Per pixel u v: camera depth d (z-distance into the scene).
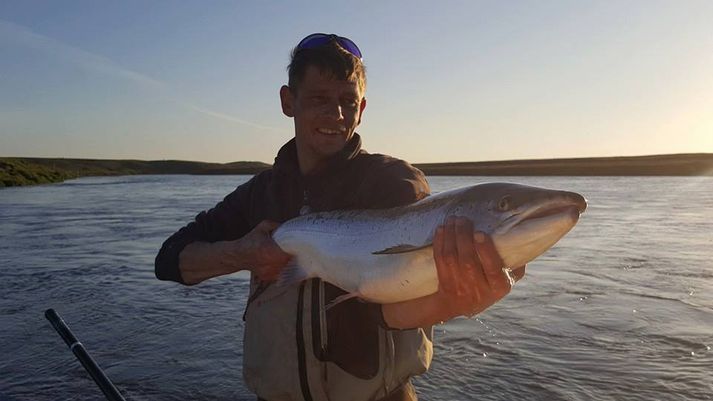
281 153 1.27
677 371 2.26
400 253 0.99
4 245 6.12
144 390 2.26
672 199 13.06
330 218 1.14
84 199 14.93
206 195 17.11
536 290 3.65
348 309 1.08
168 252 1.28
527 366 2.36
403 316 0.99
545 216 0.91
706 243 5.78
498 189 0.98
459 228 0.87
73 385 2.33
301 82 1.16
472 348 2.59
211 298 3.69
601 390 2.12
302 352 1.07
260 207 1.29
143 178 43.66
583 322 2.94
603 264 4.59
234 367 2.48
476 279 0.88
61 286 4.06
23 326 3.10
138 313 3.33
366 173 1.14
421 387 2.20
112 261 5.09
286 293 1.13
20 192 18.62
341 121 1.15
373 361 1.05
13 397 2.22
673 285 3.76
